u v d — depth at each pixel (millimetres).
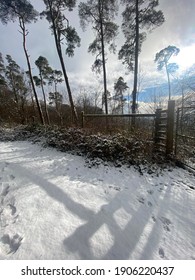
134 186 3457
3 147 6523
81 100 13828
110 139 5020
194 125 5910
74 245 1880
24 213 2344
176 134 4695
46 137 7277
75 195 2922
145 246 2016
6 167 4137
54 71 22750
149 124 6113
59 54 12500
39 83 22875
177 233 2299
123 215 2525
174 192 3328
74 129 6316
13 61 21375
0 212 2377
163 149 5023
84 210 2525
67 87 12531
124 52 12617
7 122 14570
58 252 1773
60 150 5730
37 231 2025
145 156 4668
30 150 5992
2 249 1775
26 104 16688
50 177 3609
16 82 19969
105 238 2039
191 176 4016
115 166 4309
